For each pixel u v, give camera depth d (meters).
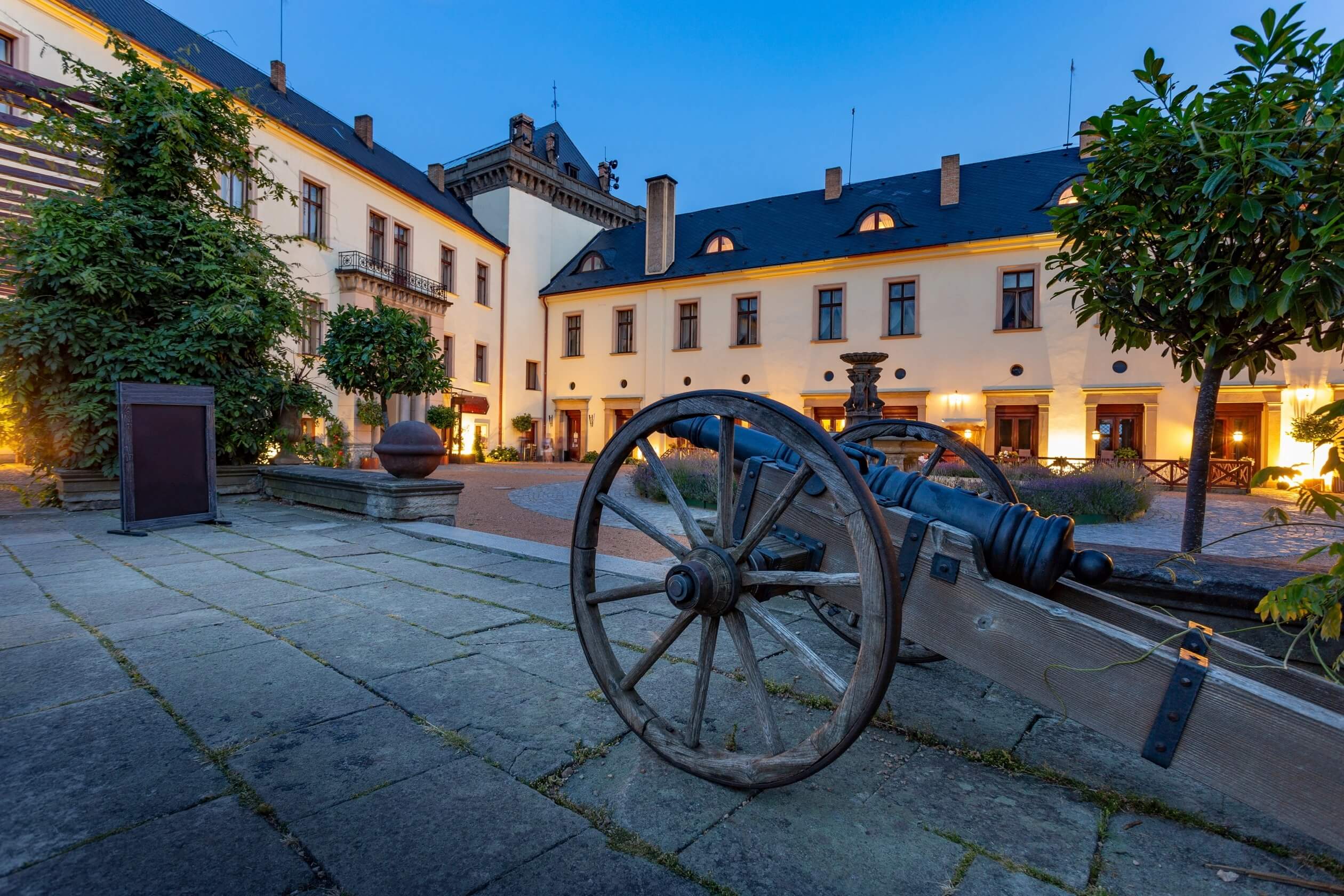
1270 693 1.36
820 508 1.96
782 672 2.71
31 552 5.29
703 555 1.83
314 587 4.16
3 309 7.20
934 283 20.91
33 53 12.80
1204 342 2.91
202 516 6.72
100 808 1.67
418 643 3.05
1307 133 2.31
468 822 1.64
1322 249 2.20
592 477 2.09
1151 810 1.76
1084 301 3.20
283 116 18.84
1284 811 1.32
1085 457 18.83
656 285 25.88
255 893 1.37
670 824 1.65
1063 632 1.60
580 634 2.11
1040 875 1.48
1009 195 21.61
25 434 7.71
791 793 1.81
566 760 1.96
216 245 8.67
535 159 28.33
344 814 1.67
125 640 3.06
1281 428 16.78
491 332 26.48
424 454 7.13
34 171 8.83
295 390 9.23
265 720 2.22
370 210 20.78
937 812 1.73
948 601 1.78
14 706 2.31
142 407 6.29
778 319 23.50
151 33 17.02
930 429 2.85
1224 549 7.44
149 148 8.45
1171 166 2.68
